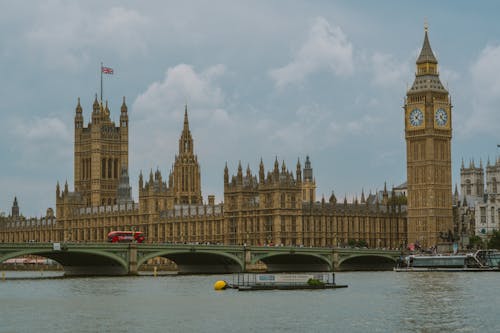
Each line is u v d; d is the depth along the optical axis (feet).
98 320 566.36
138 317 577.84
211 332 520.83
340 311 598.75
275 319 564.71
